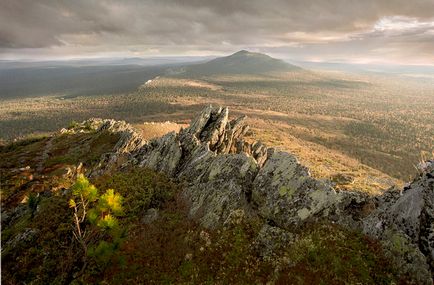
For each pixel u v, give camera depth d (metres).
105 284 19.47
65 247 22.95
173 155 37.97
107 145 72.06
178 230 23.88
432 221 19.27
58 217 26.70
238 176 28.27
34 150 83.69
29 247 23.88
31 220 27.70
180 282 19.30
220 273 19.52
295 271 18.38
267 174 27.53
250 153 45.72
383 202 23.45
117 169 40.66
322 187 24.38
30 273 21.31
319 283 17.27
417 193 20.70
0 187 49.38
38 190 45.78
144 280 19.75
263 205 25.33
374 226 21.03
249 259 20.33
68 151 74.88
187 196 28.81
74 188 20.59
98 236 22.97
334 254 18.86
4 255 23.25
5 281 20.75
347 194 24.06
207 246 21.70
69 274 20.69
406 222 20.12
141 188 30.48
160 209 27.77
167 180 33.25
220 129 49.44
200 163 34.38
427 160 23.33
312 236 20.73
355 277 17.41
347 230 21.27
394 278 17.52
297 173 26.08
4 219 31.62
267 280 18.50
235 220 23.45
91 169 50.53
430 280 17.06
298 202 24.17
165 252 21.77
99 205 20.20
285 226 23.08
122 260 20.05
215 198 26.34
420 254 18.09
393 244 19.17
